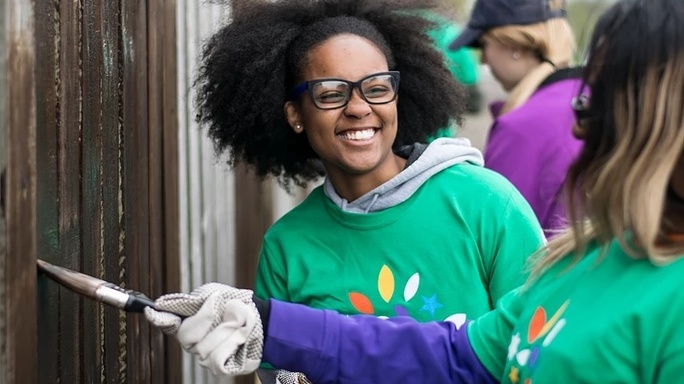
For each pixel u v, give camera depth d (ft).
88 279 8.53
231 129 11.70
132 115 11.28
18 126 7.84
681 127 6.63
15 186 7.81
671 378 6.61
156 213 12.43
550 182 14.20
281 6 11.12
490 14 15.92
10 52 7.66
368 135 10.53
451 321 9.67
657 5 6.75
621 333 6.82
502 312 8.67
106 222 10.46
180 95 13.93
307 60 10.79
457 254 10.52
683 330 6.58
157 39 12.32
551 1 15.78
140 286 11.75
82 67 9.66
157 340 12.71
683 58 6.66
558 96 14.57
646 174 6.68
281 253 11.17
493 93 27.04
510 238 10.45
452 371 8.85
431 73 11.74
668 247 6.82
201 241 15.26
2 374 7.68
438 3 11.89
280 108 11.30
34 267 8.25
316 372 8.97
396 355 8.94
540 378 7.22
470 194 10.61
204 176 15.49
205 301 8.48
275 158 12.13
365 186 10.82
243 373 8.70
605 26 7.00
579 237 7.48
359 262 10.71
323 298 10.77
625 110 6.83
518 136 14.42
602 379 6.87
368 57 10.61
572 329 7.11
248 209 19.16
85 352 9.92
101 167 10.25
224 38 11.44
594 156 7.18
